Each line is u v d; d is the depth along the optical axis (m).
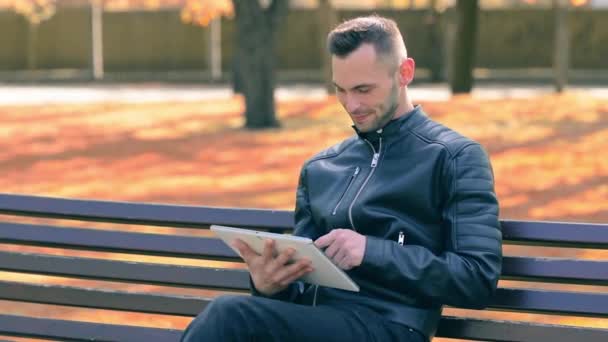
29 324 3.82
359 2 35.09
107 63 33.81
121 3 34.47
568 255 6.95
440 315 3.25
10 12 33.50
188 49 33.72
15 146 14.57
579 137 13.39
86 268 3.73
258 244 3.05
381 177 3.23
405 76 3.24
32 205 3.80
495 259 3.03
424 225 3.18
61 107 21.08
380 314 3.12
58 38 33.84
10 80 32.97
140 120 18.03
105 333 3.73
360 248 3.03
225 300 3.00
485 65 31.89
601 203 9.05
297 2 35.31
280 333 2.98
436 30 30.52
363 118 3.23
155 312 3.66
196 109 19.75
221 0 25.17
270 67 16.39
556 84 22.56
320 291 3.27
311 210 3.38
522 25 31.59
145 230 7.74
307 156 12.98
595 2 31.02
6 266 3.83
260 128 16.33
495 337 3.26
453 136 3.21
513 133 14.07
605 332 3.16
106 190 10.72
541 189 9.82
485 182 3.11
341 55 3.17
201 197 10.13
